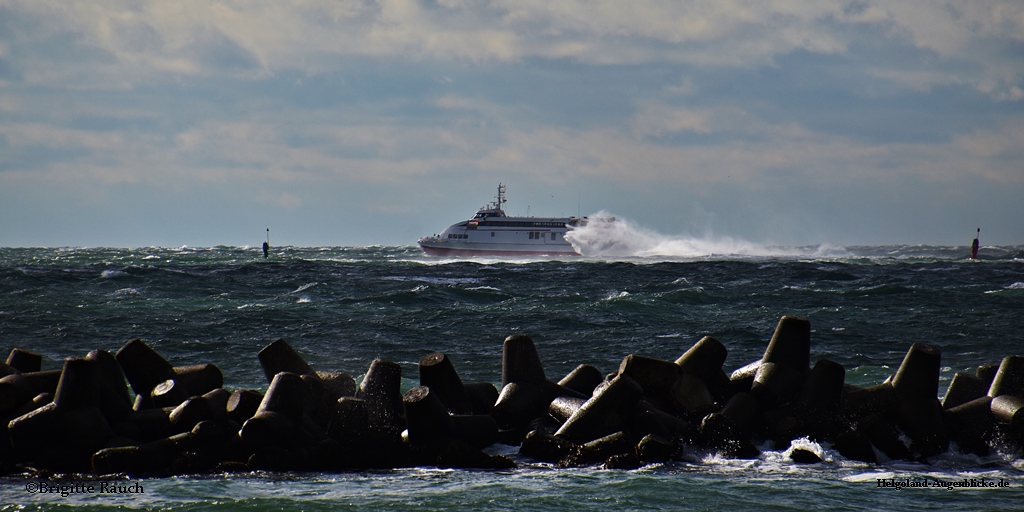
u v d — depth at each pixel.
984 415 56.28
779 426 56.06
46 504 43.56
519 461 53.09
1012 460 54.38
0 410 52.62
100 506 43.31
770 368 57.94
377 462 52.16
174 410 53.00
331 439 52.16
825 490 47.03
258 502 44.19
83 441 50.66
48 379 55.47
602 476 49.44
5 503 43.72
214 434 51.34
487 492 46.34
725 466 51.94
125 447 49.78
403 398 54.94
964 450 55.91
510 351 60.66
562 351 113.88
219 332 128.62
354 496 45.44
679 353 112.75
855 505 44.62
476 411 59.31
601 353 112.25
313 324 138.12
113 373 55.00
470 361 101.62
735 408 56.25
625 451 52.69
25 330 128.38
